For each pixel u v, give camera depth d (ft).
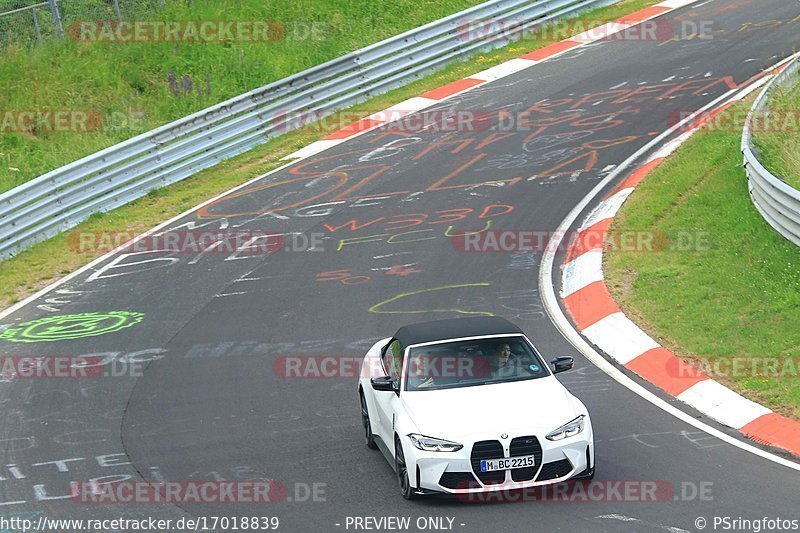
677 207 124.57
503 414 63.93
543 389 66.95
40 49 188.65
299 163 160.76
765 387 80.94
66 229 142.00
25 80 179.63
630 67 188.65
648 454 70.95
